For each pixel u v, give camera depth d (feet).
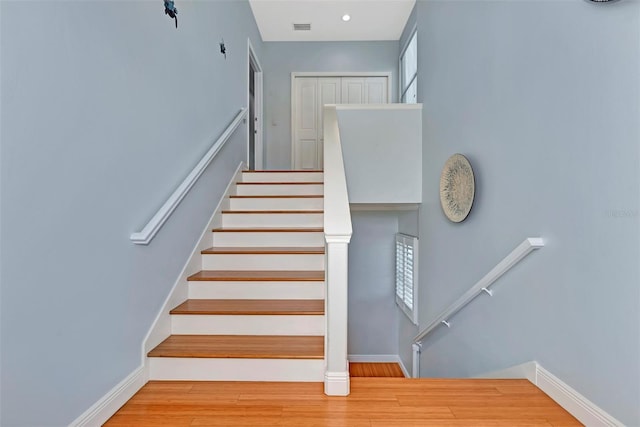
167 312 6.89
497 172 7.09
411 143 12.26
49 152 4.01
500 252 6.96
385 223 17.31
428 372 11.82
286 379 6.09
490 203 7.37
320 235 9.73
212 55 10.10
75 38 4.42
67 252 4.29
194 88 8.64
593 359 4.60
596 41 4.53
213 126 10.21
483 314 7.69
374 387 5.84
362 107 12.22
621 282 4.17
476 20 8.03
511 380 6.03
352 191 12.23
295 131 19.21
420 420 4.93
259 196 11.44
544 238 5.59
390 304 17.31
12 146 3.55
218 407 5.26
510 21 6.59
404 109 12.27
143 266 6.08
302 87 19.27
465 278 8.62
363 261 17.37
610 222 4.32
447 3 9.88
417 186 12.26
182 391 5.73
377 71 19.03
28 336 3.76
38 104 3.86
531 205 5.93
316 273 8.44
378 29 17.89
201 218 9.04
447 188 9.46
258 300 7.79
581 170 4.80
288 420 4.94
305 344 6.53
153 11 6.49
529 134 5.99
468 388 5.78
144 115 6.15
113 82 5.22
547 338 5.54
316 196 11.36
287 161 19.19
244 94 14.53
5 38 3.48
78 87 4.47
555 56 5.32
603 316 4.44
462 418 4.97
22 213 3.67
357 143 12.24
